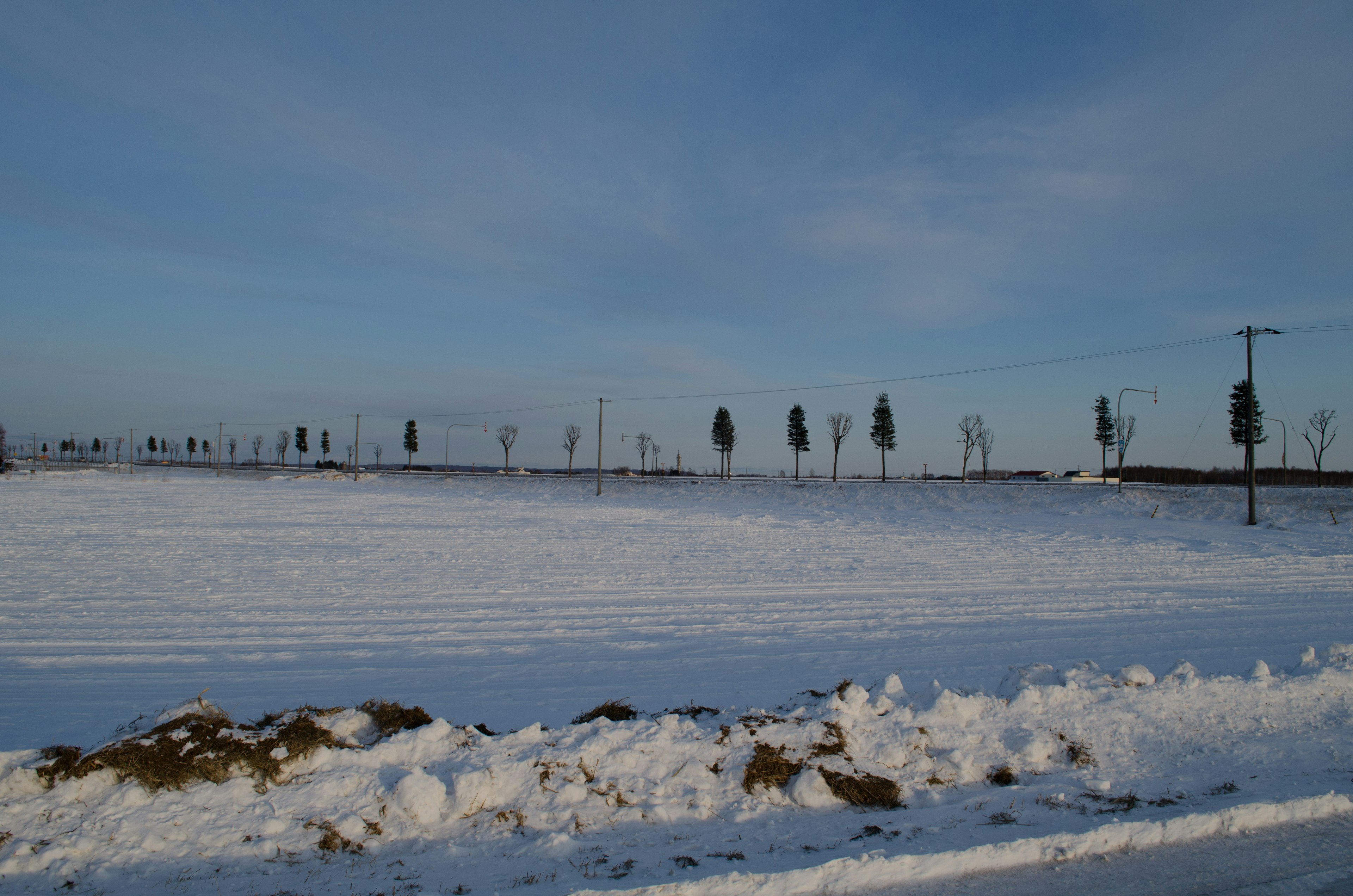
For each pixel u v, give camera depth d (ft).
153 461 608.19
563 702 25.48
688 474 424.87
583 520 107.55
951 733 20.29
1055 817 16.58
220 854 14.65
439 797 16.44
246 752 17.28
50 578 50.37
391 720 20.15
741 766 18.42
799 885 13.37
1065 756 20.01
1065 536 87.86
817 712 20.79
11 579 49.83
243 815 15.78
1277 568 61.16
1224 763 19.65
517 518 109.40
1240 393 214.07
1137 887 13.83
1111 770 19.45
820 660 31.48
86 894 13.25
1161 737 20.92
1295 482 249.75
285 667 29.94
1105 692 22.50
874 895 13.34
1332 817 16.72
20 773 16.03
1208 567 61.36
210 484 219.61
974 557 66.85
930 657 32.14
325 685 27.50
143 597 44.24
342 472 371.35
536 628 37.42
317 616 39.63
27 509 107.55
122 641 33.94
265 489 190.90
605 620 39.19
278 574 53.11
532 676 28.94
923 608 42.96
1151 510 121.19
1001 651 33.24
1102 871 14.39
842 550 72.28
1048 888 13.70
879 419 265.13
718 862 14.38
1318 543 79.87
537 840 15.31
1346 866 14.74
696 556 66.49
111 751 16.66
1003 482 222.07
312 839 15.24
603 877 13.85
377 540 75.97
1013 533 91.09
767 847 15.24
